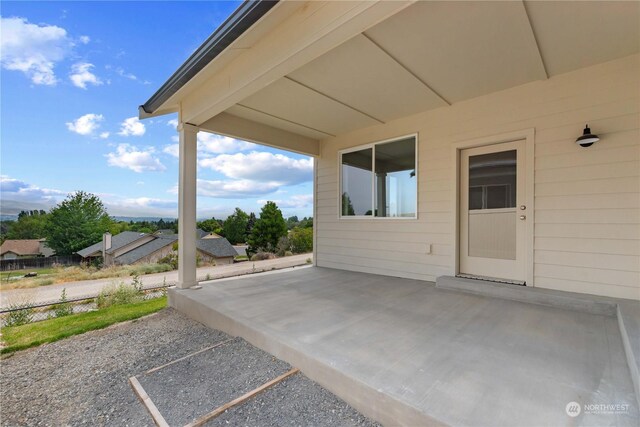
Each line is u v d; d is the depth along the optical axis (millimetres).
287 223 25859
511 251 3602
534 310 2877
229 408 1669
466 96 3807
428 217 4320
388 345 2092
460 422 1282
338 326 2492
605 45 2662
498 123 3645
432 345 2084
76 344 2816
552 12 2232
